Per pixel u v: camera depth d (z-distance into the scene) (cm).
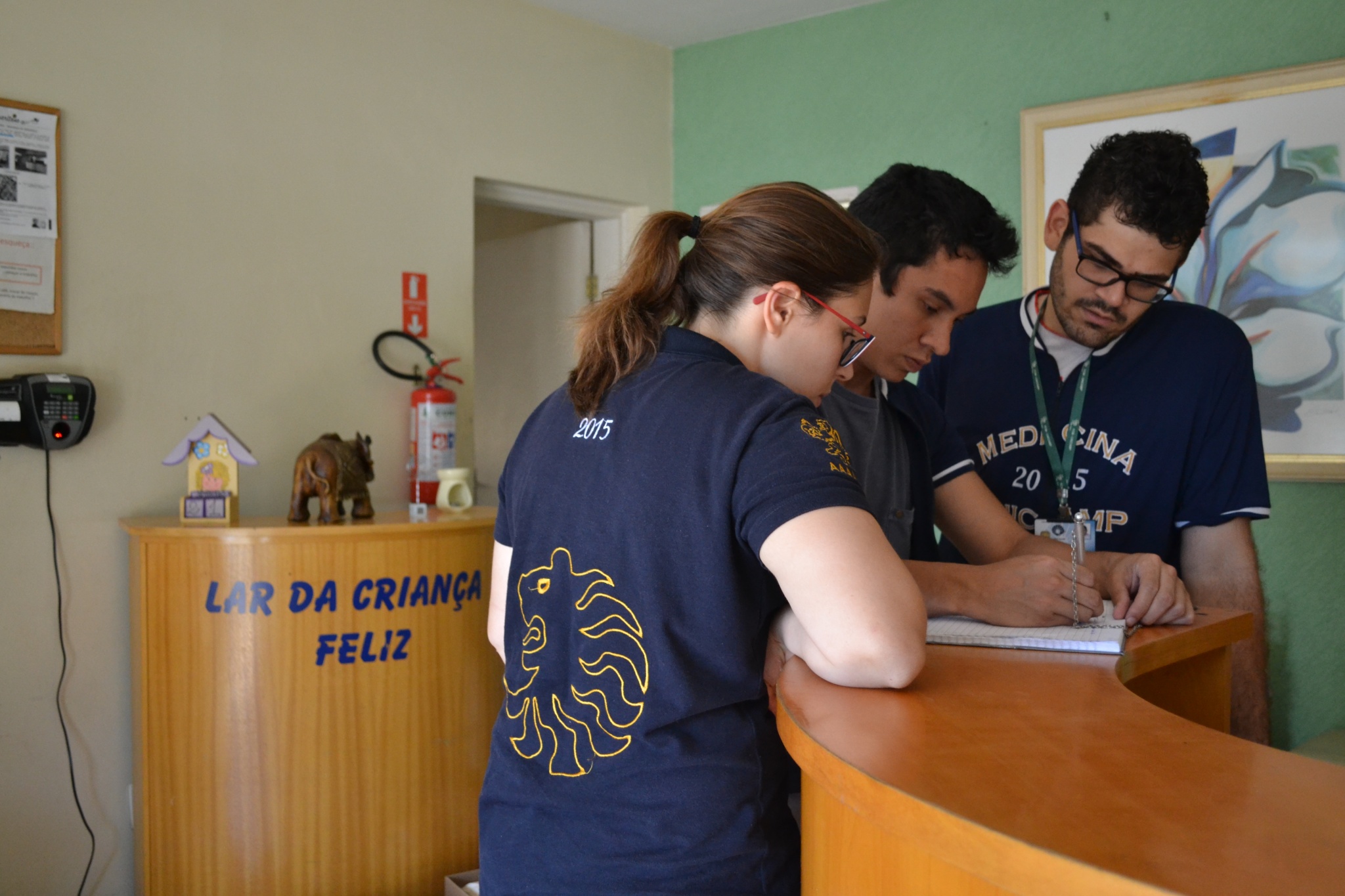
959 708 82
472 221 316
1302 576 266
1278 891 48
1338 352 259
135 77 246
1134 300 185
